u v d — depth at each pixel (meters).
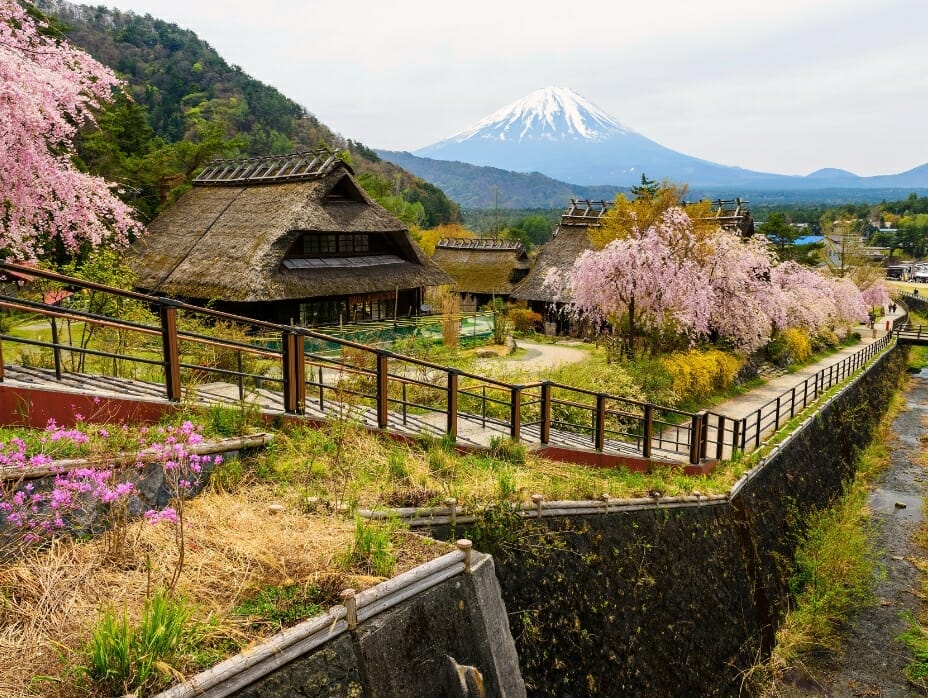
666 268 20.47
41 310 4.89
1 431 4.70
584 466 9.15
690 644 8.33
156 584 3.62
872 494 19.03
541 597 5.81
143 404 5.44
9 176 11.41
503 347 25.42
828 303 35.34
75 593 3.52
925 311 63.22
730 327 24.05
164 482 4.64
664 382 18.81
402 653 3.67
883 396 30.31
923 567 14.30
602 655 6.42
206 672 2.89
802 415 18.73
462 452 7.43
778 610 11.73
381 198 62.66
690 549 9.16
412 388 11.86
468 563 4.30
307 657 3.26
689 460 12.15
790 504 14.52
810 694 10.12
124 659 2.85
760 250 26.59
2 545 3.74
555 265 35.03
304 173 23.67
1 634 3.18
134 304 11.49
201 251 23.00
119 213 14.20
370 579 3.79
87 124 36.31
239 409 5.93
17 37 12.51
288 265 22.56
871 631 11.88
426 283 26.52
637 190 36.38
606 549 7.11
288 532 4.36
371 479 5.64
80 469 3.87
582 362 20.36
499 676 4.27
